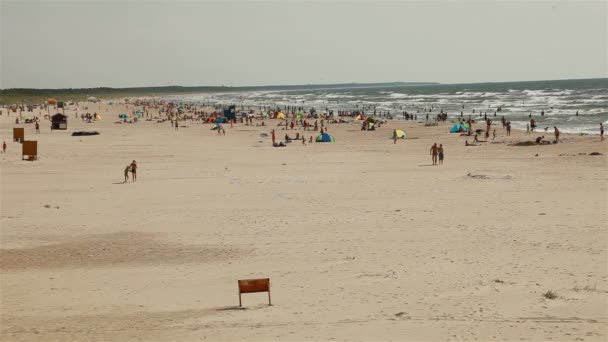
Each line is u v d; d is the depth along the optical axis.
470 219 29.59
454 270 20.95
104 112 166.62
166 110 170.12
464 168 48.75
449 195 36.47
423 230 27.58
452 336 14.11
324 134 75.19
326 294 18.62
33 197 37.88
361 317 15.95
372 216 30.95
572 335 14.05
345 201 35.25
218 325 15.70
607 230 26.42
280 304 17.72
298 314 16.48
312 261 23.00
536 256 22.58
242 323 15.79
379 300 17.69
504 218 29.58
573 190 36.88
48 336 15.28
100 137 84.00
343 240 26.17
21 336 15.32
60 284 20.88
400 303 17.25
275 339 14.27
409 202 34.53
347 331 14.70
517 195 35.81
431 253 23.50
